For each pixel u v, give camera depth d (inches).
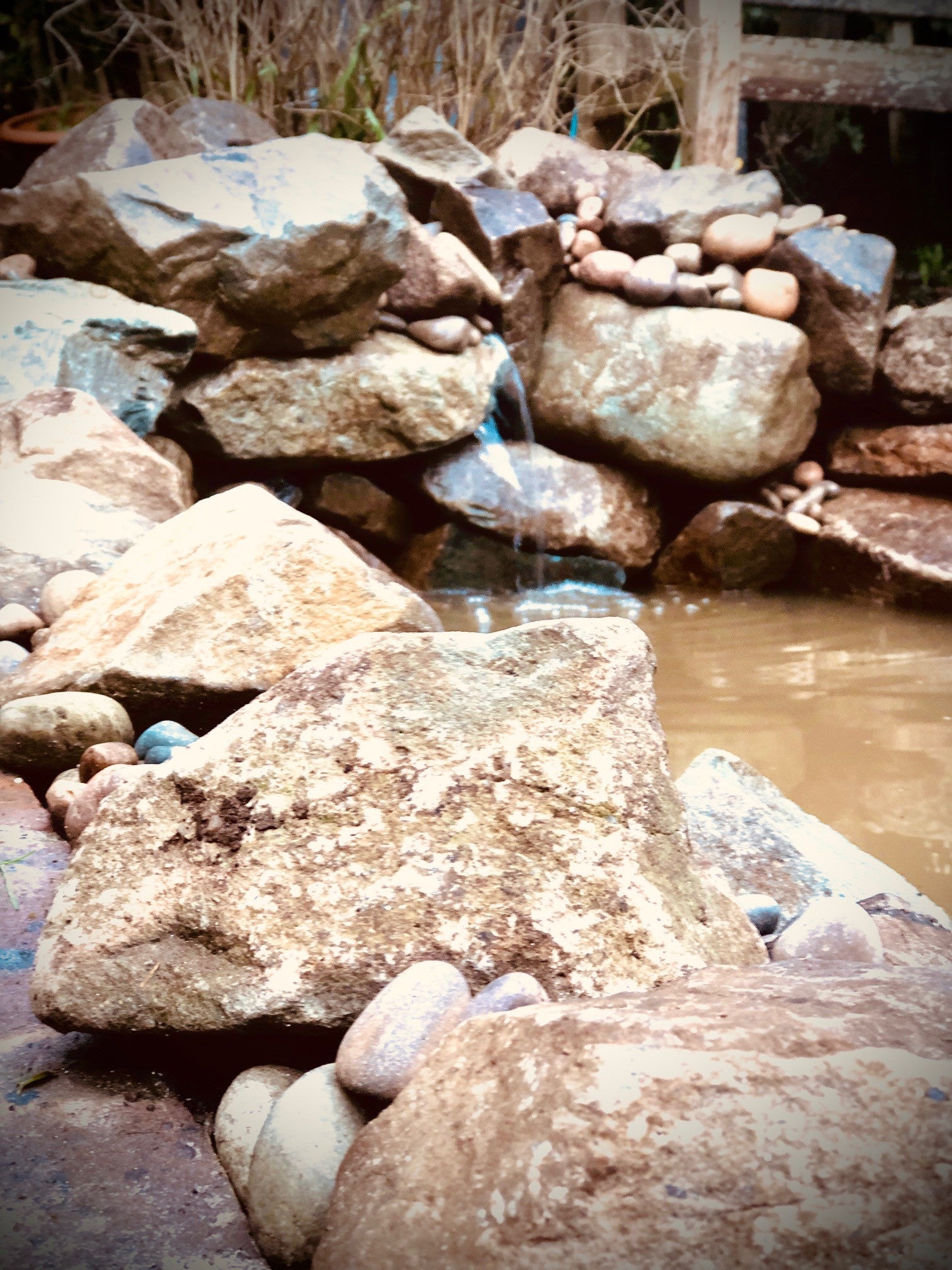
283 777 63.5
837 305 226.8
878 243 229.5
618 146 281.6
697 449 225.6
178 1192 50.3
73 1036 61.7
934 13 277.1
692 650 179.6
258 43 246.7
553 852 59.9
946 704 149.6
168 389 183.0
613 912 57.9
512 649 68.8
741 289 231.6
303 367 204.4
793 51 270.1
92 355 169.5
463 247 219.1
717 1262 35.6
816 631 192.4
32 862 79.9
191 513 116.3
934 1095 39.6
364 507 217.9
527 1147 40.6
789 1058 41.8
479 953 56.2
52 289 179.0
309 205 191.3
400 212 202.5
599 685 67.0
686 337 225.9
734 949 60.1
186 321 180.7
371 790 62.5
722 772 104.1
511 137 254.1
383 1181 42.5
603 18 276.1
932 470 222.4
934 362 223.5
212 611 99.5
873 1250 35.0
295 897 58.7
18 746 94.6
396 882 58.8
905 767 126.5
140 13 247.3
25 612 119.1
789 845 93.8
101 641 102.8
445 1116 44.0
